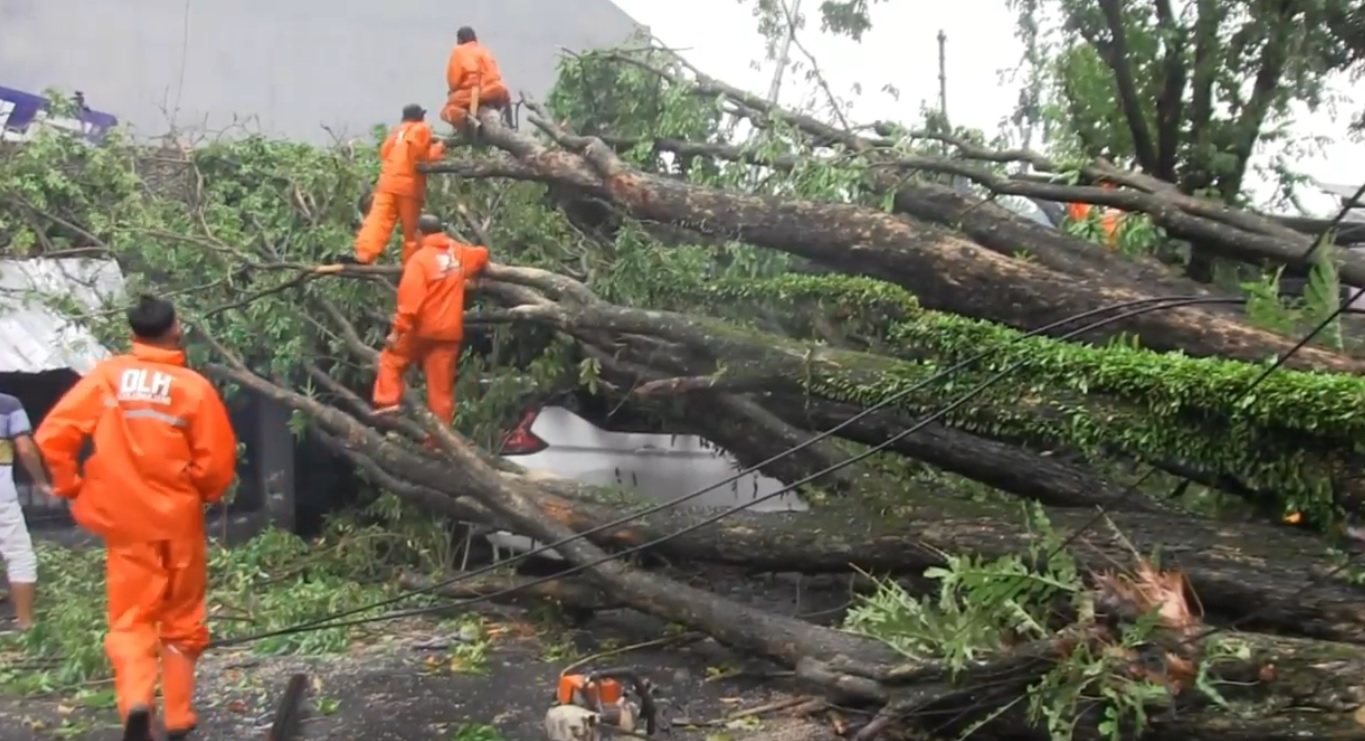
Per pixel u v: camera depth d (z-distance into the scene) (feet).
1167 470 15.40
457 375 23.85
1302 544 14.14
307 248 25.59
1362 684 11.70
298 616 20.29
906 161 21.79
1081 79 27.86
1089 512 16.01
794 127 23.41
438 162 24.20
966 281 18.61
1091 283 18.16
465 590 20.94
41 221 27.99
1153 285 19.85
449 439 20.44
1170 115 26.35
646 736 13.29
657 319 19.43
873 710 14.97
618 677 13.96
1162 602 12.59
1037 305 18.24
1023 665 13.03
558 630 20.27
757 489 23.12
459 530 23.40
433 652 19.11
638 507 19.44
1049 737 13.43
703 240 22.75
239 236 25.30
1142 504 16.88
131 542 13.93
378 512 24.17
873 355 17.44
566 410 23.77
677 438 23.35
